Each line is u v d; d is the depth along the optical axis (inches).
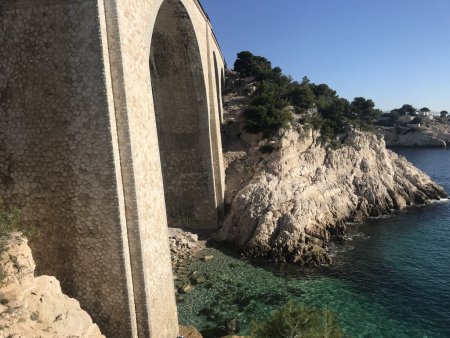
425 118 6151.6
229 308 930.1
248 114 1806.1
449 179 2691.9
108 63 530.3
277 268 1179.9
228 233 1382.9
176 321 700.0
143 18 636.1
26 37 534.9
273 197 1453.0
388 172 1980.8
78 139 537.0
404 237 1459.2
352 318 904.3
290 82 2628.0
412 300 991.6
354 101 2364.7
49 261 570.9
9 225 505.0
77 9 516.4
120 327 565.0
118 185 539.8
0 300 415.5
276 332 495.5
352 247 1365.7
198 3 1120.8
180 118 1363.2
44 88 538.6
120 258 549.3
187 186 1416.1
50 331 441.4
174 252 1246.3
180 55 1186.0
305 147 1851.6
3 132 557.3
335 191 1717.5
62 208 555.8
